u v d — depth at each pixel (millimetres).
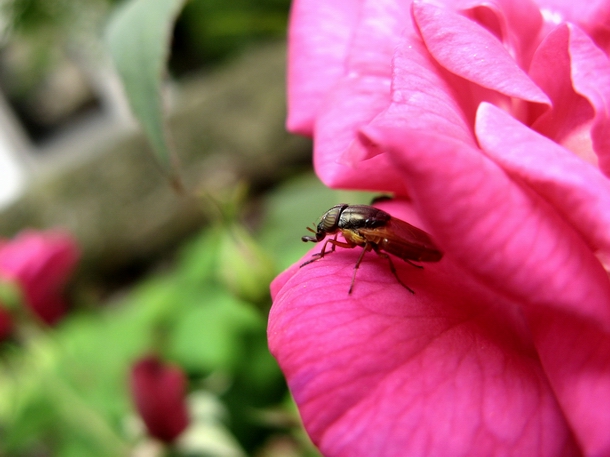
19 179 456
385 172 65
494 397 50
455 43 56
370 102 66
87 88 447
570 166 47
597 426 46
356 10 82
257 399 147
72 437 162
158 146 84
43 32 287
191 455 142
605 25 63
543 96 53
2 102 435
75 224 404
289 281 59
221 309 175
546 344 51
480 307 57
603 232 45
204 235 218
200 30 367
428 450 48
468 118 60
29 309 162
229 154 421
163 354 170
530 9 65
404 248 57
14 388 173
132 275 420
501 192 46
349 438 48
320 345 51
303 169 310
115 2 257
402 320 53
